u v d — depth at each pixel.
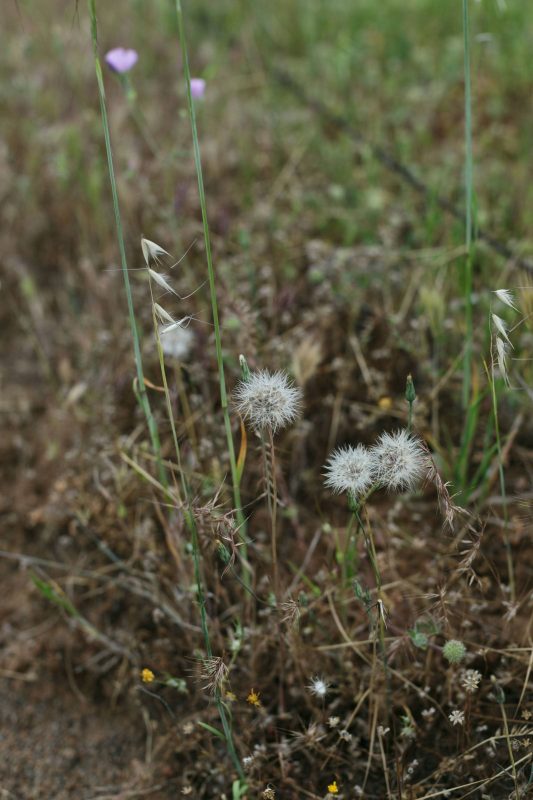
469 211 0.85
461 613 0.83
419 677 0.81
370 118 1.36
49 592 0.84
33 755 0.85
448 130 1.35
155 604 0.91
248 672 0.83
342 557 0.83
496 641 0.84
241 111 1.39
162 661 0.87
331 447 0.98
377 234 1.14
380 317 1.02
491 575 0.88
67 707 0.88
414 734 0.79
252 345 0.91
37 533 0.98
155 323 0.73
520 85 1.38
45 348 1.12
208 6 1.66
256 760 0.79
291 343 0.99
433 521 0.93
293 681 0.83
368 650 0.84
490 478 0.90
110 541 0.94
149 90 1.42
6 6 1.62
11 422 1.06
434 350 1.01
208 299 1.04
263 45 1.59
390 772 0.80
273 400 0.73
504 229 1.12
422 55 1.45
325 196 1.21
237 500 0.79
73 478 0.97
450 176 1.20
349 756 0.81
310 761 0.81
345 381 0.99
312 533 0.93
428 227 1.05
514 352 0.96
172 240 1.12
